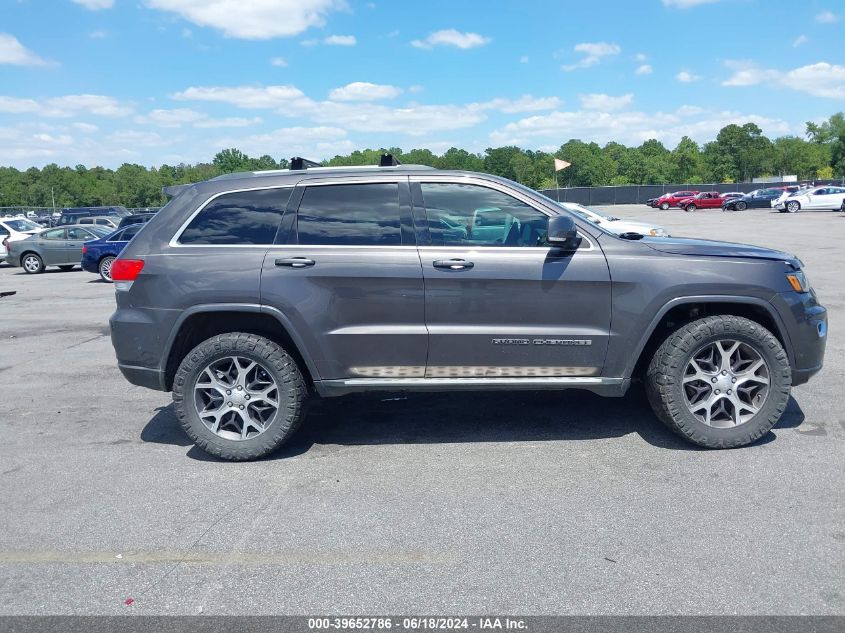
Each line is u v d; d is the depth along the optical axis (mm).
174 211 4855
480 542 3582
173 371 4934
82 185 103438
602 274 4594
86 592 3230
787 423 5223
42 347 9266
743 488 4113
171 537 3732
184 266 4703
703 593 3078
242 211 4809
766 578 3176
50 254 22109
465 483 4324
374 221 4730
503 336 4637
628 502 3982
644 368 5016
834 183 70375
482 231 4723
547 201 4738
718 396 4676
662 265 4613
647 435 5059
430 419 5582
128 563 3482
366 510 3990
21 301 14695
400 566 3375
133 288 4785
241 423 4852
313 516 3934
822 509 3822
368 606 3061
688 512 3834
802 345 4703
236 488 4359
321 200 4773
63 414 6059
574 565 3336
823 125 110312
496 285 4605
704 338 4586
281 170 5020
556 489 4191
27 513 4062
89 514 4035
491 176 4773
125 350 4828
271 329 4914
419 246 4668
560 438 5059
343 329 4668
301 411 4805
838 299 10836
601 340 4645
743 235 25609
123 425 5715
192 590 3223
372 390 4777
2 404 6418
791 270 4703
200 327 4953
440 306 4629
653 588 3129
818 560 3312
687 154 108312
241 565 3430
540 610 2994
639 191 73875
